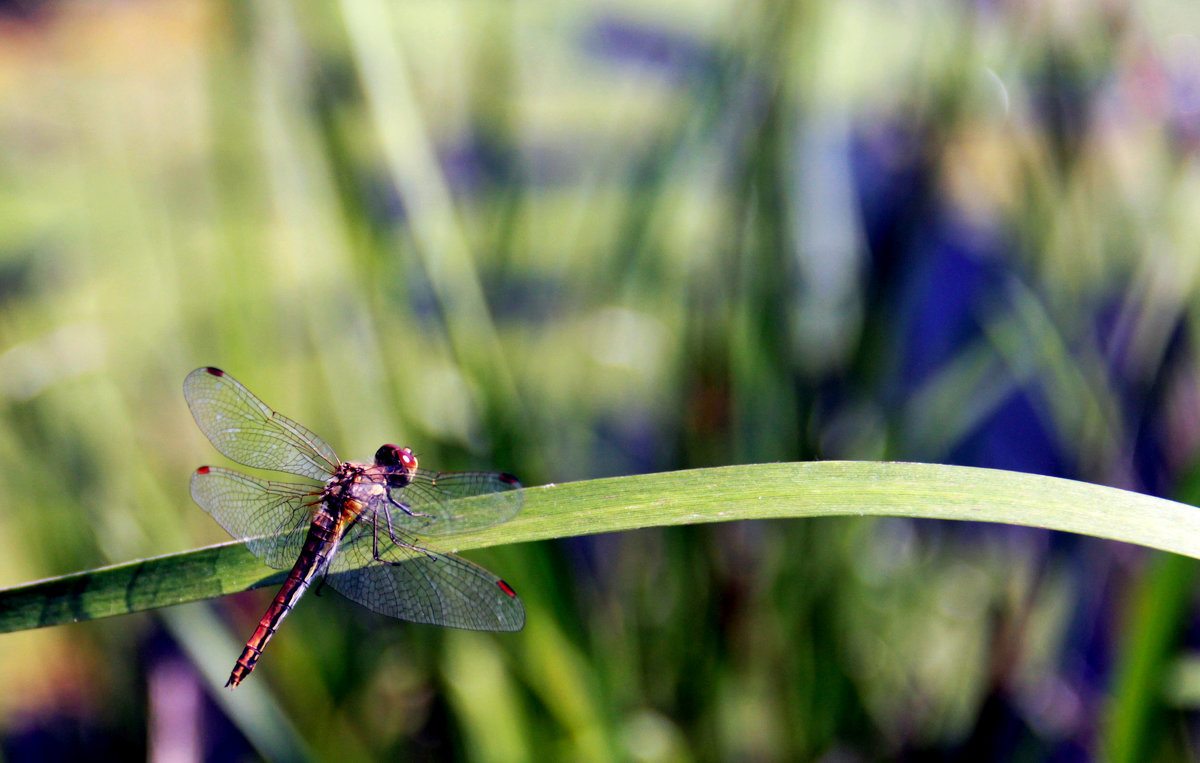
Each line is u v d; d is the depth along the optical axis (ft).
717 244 1.75
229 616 1.78
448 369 1.73
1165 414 1.74
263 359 1.82
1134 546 1.74
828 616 1.74
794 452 1.75
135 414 1.88
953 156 1.76
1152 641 1.59
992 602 1.77
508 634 1.69
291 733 1.71
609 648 1.74
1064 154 1.77
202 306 1.88
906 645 1.79
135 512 1.79
